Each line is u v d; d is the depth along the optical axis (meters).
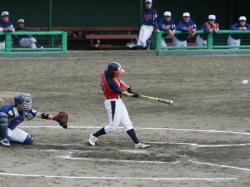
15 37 68.88
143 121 43.31
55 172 29.00
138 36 76.12
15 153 32.81
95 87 56.88
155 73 62.88
